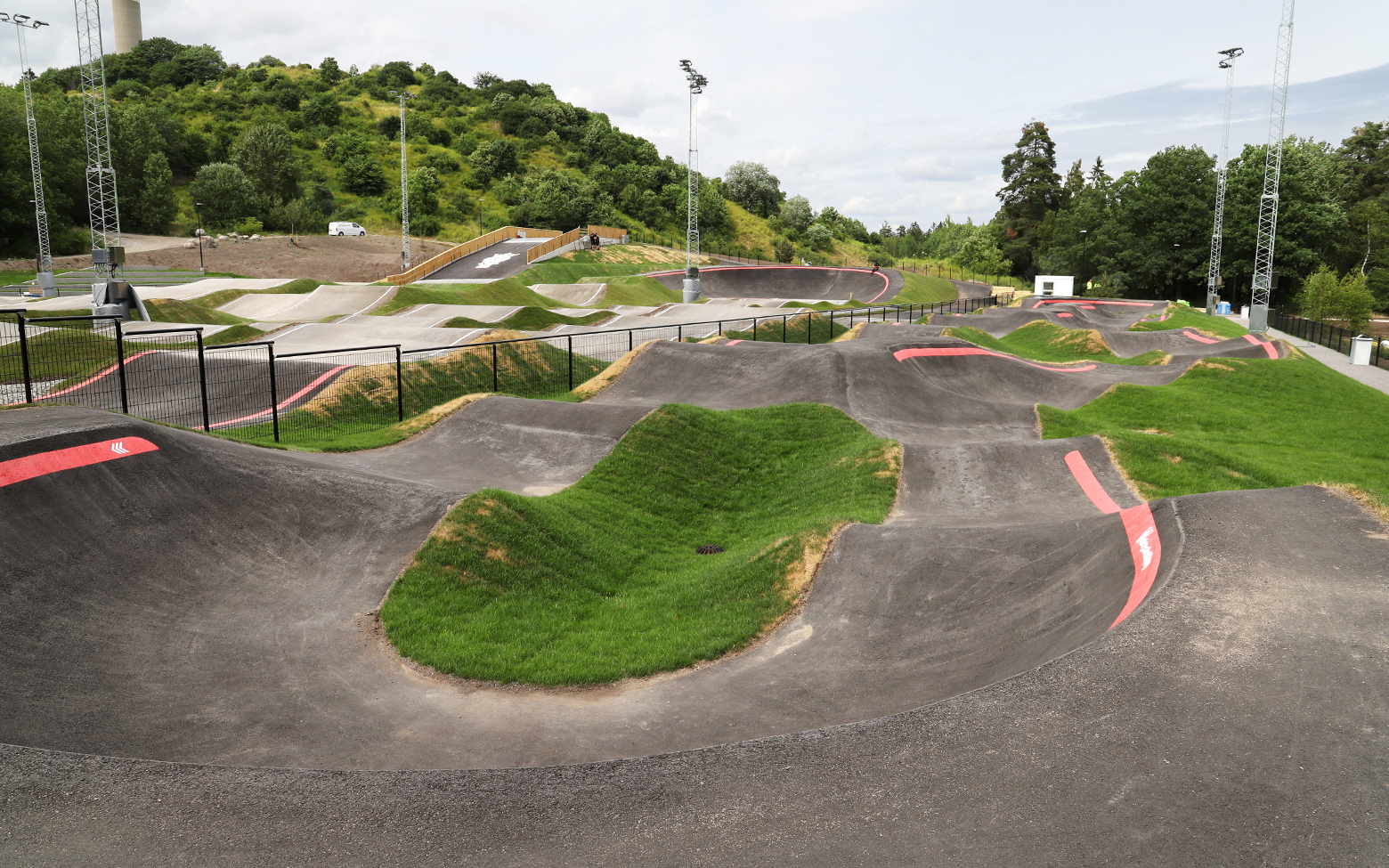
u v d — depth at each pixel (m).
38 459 9.91
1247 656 5.86
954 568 10.18
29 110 56.19
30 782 4.81
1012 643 8.20
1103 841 4.09
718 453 16.95
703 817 4.51
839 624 9.48
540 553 11.36
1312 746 4.79
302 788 4.87
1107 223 92.38
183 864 4.16
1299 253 77.06
